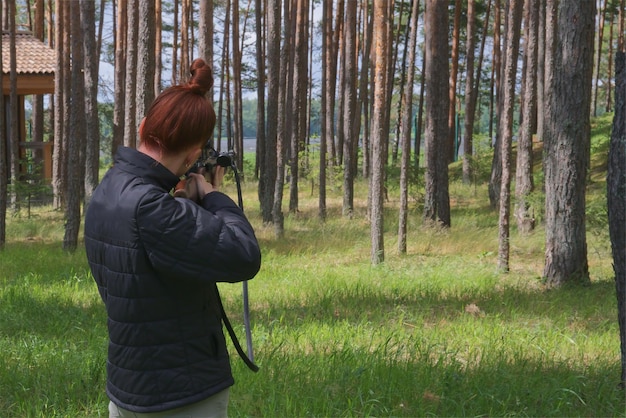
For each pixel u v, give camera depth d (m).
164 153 2.60
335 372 6.27
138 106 13.60
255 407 5.48
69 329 8.35
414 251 16.23
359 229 19.69
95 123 17.47
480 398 5.62
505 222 13.35
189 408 2.56
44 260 14.45
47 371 6.28
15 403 5.50
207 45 14.49
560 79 11.97
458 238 17.69
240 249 2.51
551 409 5.57
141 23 13.56
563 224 11.98
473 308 9.77
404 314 9.31
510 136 13.18
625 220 6.25
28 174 26.11
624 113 6.22
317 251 16.19
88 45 16.98
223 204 2.63
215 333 2.62
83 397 5.72
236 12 38.28
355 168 33.81
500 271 13.31
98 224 2.58
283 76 21.23
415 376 6.19
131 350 2.54
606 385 6.11
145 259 2.51
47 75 28.77
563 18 11.80
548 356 7.15
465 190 30.23
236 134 41.94
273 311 9.69
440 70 19.78
